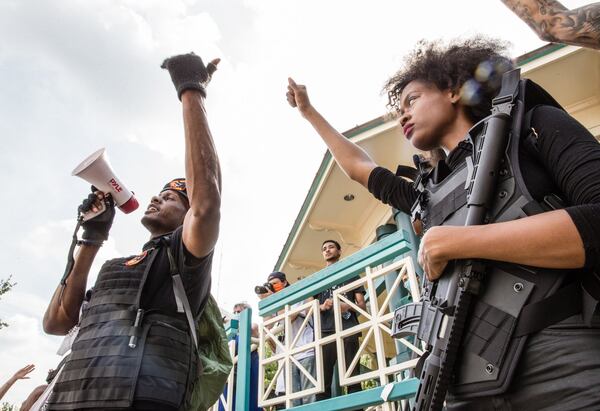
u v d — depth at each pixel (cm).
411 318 140
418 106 155
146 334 175
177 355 178
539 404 100
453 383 117
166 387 167
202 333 218
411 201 179
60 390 169
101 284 195
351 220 827
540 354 103
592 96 565
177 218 239
